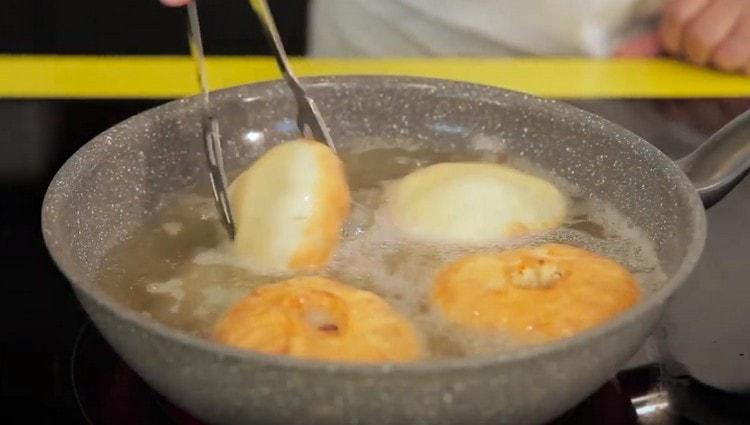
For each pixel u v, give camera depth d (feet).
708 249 2.76
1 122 3.04
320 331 2.18
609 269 2.36
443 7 4.02
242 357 1.98
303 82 2.74
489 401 2.02
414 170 2.75
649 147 2.55
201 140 2.67
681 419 2.36
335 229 2.49
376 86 2.78
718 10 3.52
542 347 2.00
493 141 2.77
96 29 5.66
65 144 2.98
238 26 5.41
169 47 5.59
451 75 3.38
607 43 3.93
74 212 2.39
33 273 2.64
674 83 3.41
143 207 2.60
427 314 2.33
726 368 2.46
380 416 2.01
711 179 2.53
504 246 2.54
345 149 2.79
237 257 2.49
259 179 2.54
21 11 5.57
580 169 2.68
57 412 2.36
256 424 2.07
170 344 2.01
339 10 4.32
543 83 3.36
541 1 3.82
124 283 2.44
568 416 2.36
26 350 2.48
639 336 2.11
